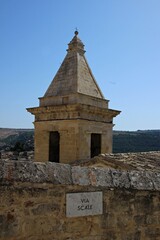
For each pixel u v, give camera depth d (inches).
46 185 194.2
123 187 224.4
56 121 594.2
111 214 219.3
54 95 607.8
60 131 587.2
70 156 567.5
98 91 627.8
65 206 200.4
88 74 629.9
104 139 619.2
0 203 178.7
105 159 420.2
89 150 582.2
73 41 647.1
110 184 219.3
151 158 440.8
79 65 622.8
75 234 203.3
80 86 593.3
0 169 182.5
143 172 244.7
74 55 637.9
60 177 199.9
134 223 228.8
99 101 617.6
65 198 200.8
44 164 200.1
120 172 231.5
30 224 187.3
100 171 222.1
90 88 611.8
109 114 624.4
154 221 238.2
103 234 214.8
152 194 238.8
